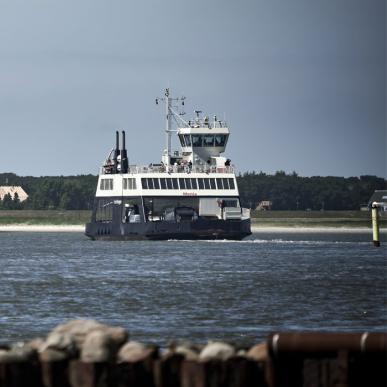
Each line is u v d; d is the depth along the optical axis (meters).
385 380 100.88
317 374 101.81
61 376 103.12
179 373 103.94
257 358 103.62
